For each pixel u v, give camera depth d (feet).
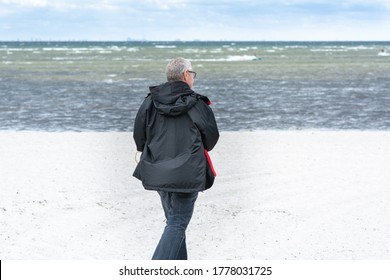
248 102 106.73
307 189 42.09
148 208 37.19
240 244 30.55
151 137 24.89
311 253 29.07
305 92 125.08
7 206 37.11
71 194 40.34
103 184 43.47
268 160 52.39
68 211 36.24
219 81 152.97
